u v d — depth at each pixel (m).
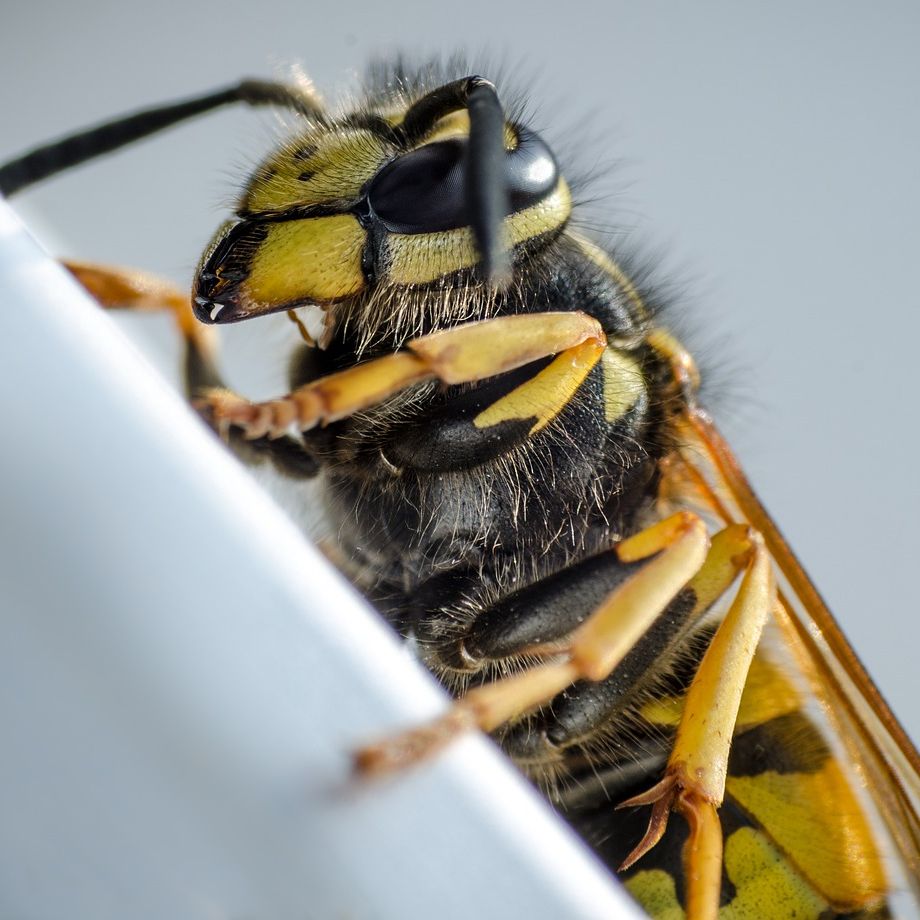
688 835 0.05
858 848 0.06
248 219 0.05
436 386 0.05
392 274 0.05
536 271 0.06
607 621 0.05
